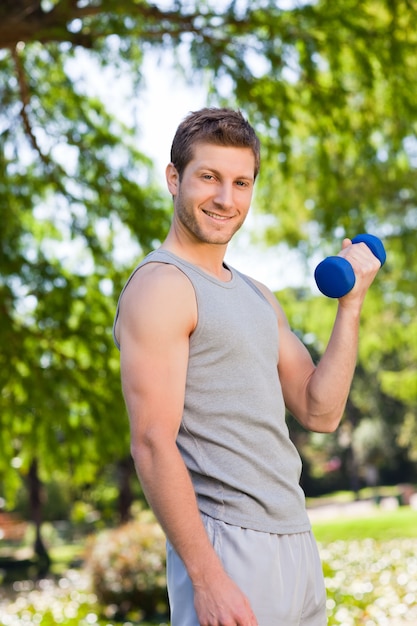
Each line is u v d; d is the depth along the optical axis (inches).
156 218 341.1
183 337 86.1
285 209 422.3
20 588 630.5
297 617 87.8
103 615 401.1
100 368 325.4
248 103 310.0
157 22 300.4
